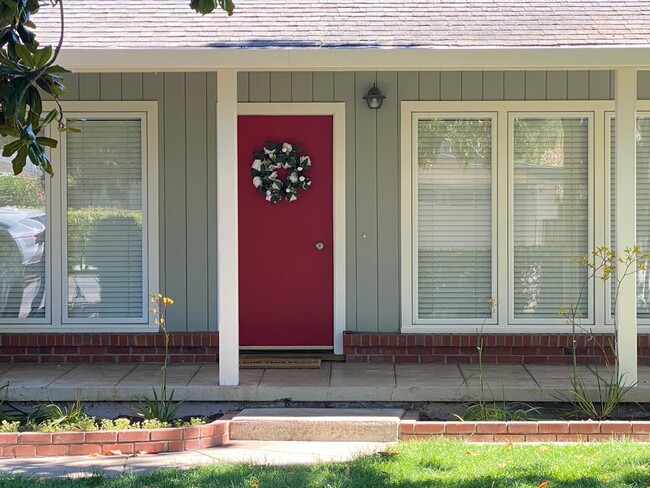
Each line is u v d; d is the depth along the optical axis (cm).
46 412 747
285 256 935
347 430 703
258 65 746
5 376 838
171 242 921
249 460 635
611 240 913
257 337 936
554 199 920
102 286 924
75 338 897
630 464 595
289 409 749
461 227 922
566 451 638
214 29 796
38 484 565
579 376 831
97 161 920
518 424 686
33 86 530
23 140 511
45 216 916
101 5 855
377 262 923
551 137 917
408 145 915
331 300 935
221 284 781
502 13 844
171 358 904
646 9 843
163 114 916
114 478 579
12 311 920
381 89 915
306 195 935
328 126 929
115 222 923
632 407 766
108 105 913
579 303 917
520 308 923
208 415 779
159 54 742
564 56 742
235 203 776
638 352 892
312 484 561
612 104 907
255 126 930
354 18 832
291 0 880
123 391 785
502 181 914
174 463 631
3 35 522
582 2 871
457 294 923
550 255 920
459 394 781
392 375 837
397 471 587
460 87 912
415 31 791
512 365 890
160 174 920
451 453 633
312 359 899
